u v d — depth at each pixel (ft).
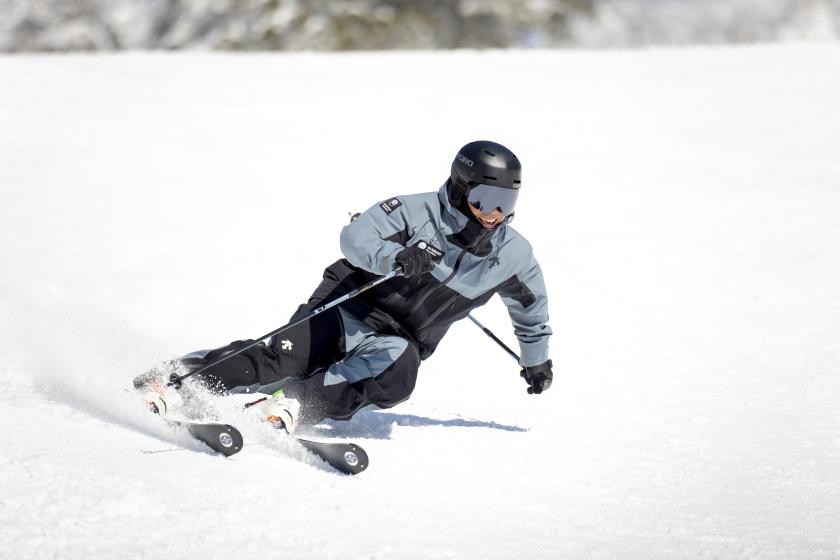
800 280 81.00
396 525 36.24
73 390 50.08
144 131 119.55
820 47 173.88
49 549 30.99
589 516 39.93
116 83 142.31
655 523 39.63
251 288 78.07
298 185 104.12
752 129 124.16
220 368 44.24
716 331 71.97
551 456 47.98
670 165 112.06
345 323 46.52
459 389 61.26
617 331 72.23
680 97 139.95
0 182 99.35
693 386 61.52
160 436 42.86
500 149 44.78
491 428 52.60
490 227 45.55
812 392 60.18
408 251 43.45
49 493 34.42
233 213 95.45
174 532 33.06
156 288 76.02
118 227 89.86
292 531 34.30
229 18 314.55
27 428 41.45
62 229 88.22
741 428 53.52
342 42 312.91
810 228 92.53
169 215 93.76
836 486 44.96
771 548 37.50
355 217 46.34
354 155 113.60
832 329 71.51
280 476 39.27
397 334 46.96
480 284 47.50
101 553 31.17
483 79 150.82
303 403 43.91
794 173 108.27
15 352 57.36
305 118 127.24
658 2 334.85
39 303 68.69
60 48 313.53
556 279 82.64
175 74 150.71
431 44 318.45
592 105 135.85
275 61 164.35
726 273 83.30
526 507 40.32
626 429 53.21
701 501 42.55
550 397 59.62
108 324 66.18
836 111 130.21
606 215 97.55
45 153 109.09
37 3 312.91
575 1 328.49
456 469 44.57
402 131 122.62
